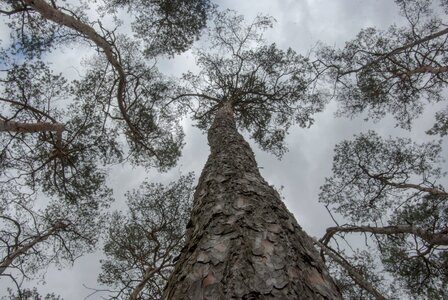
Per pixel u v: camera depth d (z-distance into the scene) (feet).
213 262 5.71
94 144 25.20
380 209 28.14
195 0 25.44
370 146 28.53
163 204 27.37
